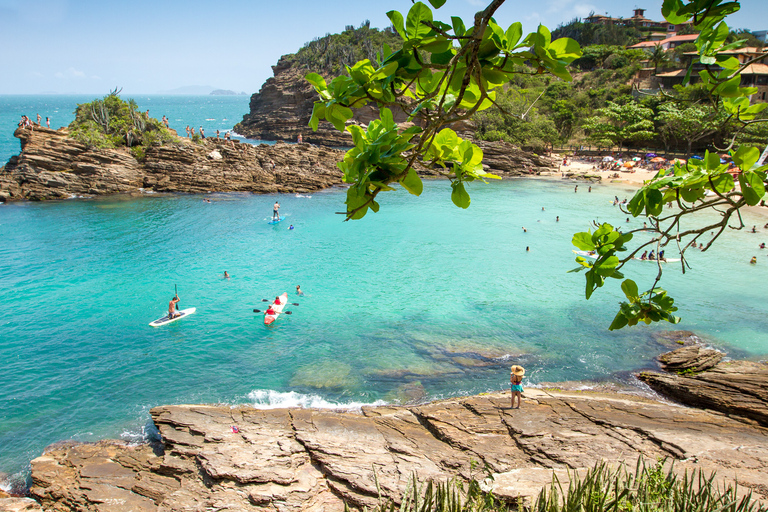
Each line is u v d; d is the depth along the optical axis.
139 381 18.03
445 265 32.28
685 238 38.69
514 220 45.22
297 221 44.16
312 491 11.10
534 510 5.44
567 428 13.34
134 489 11.89
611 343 21.12
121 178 53.66
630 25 139.88
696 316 23.95
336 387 17.59
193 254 34.09
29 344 20.92
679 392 16.55
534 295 26.92
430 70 1.90
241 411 14.90
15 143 101.00
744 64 2.26
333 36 133.00
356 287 28.12
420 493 5.20
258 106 136.25
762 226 42.81
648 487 5.11
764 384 15.39
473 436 13.16
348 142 105.06
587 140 86.62
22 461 13.73
